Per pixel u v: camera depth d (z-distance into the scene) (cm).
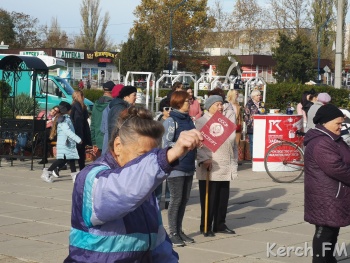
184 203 801
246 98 1912
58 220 946
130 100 972
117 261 317
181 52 6388
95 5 9169
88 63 6838
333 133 580
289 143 1350
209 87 2445
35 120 1462
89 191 305
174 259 351
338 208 574
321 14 6353
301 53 5197
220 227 862
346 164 572
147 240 326
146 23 6725
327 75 6297
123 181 291
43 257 745
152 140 318
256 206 1061
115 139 323
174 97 807
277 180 1302
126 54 5478
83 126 1341
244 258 743
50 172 1297
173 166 287
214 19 7031
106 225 314
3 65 1570
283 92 3166
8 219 951
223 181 853
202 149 824
